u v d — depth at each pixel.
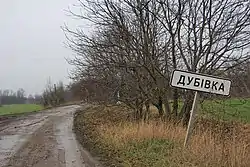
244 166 8.28
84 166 10.97
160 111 15.14
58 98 68.00
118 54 13.94
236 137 11.12
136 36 13.71
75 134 19.92
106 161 11.51
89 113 31.12
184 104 14.09
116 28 13.62
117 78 15.32
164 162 9.68
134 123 15.55
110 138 14.34
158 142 12.34
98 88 16.83
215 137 11.22
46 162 11.78
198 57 13.29
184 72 9.03
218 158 8.68
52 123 28.09
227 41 13.23
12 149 14.79
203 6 13.04
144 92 14.63
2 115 40.44
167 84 14.03
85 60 15.20
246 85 13.49
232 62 13.38
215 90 9.11
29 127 24.98
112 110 22.20
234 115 14.80
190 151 9.38
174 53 13.75
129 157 11.13
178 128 12.95
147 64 13.75
